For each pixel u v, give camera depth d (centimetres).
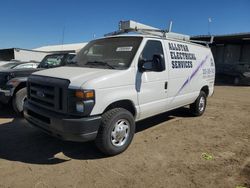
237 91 1550
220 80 2183
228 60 2836
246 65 2042
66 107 423
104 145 450
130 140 496
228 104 1029
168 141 559
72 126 412
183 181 392
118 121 465
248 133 629
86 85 416
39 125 473
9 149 500
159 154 487
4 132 595
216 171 425
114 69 482
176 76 612
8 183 377
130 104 502
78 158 464
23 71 714
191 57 684
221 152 505
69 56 845
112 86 450
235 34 2102
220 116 800
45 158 462
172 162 455
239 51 2739
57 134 436
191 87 693
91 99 419
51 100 448
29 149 501
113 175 405
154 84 541
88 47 584
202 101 775
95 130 433
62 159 459
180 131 632
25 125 648
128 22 722
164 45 582
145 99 523
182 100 657
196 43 748
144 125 678
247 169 434
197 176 408
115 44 543
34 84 496
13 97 697
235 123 719
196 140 570
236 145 545
